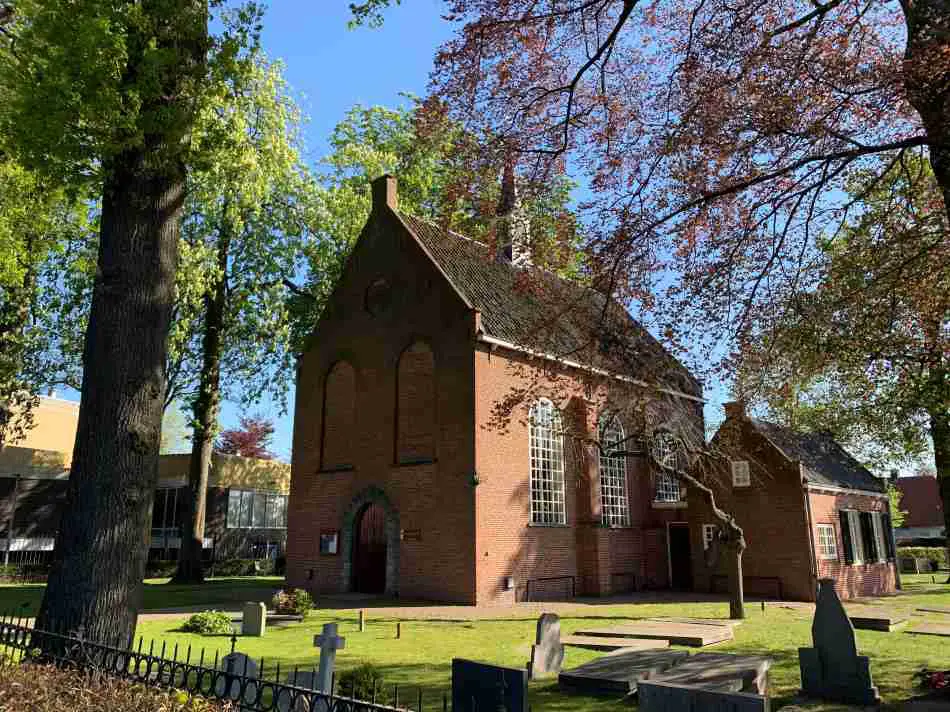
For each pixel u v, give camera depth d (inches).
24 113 364.5
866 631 595.8
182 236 1085.1
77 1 356.8
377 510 924.0
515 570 842.8
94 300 355.9
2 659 254.1
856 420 643.5
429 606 776.3
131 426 338.6
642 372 496.1
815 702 354.9
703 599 906.7
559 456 953.5
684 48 429.1
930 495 2364.7
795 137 387.2
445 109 433.4
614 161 419.8
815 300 438.0
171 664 232.1
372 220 1021.8
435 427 868.0
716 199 411.5
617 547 1016.2
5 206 667.4
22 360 1039.6
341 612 724.7
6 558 1338.6
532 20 419.2
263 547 1780.3
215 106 481.7
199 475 1198.9
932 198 439.5
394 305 955.3
